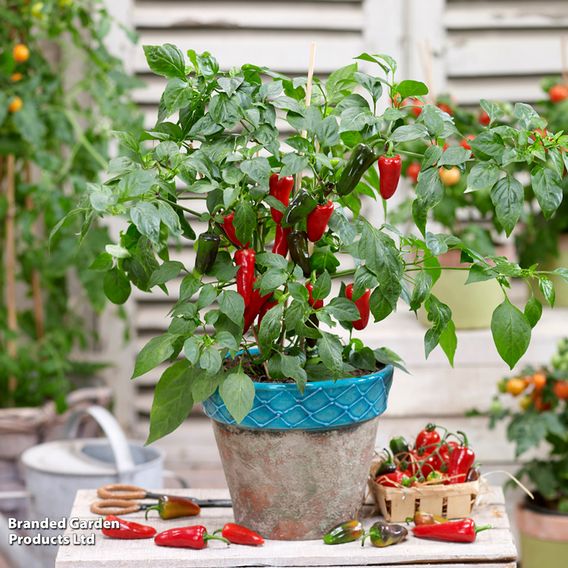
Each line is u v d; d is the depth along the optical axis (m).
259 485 1.67
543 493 3.00
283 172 1.52
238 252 1.61
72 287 3.76
